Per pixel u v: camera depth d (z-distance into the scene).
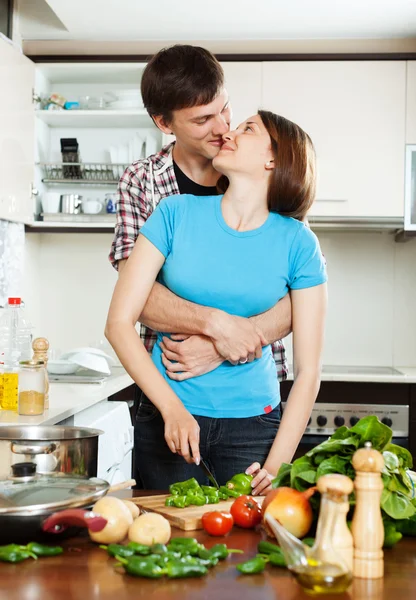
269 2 3.18
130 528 1.06
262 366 1.69
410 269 3.97
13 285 3.52
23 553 1.00
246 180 1.57
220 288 1.60
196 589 0.91
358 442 1.10
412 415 3.40
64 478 1.18
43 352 2.27
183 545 1.03
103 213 3.86
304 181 1.58
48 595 0.88
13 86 3.37
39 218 3.83
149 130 3.94
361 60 3.58
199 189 2.02
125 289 1.60
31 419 2.10
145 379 1.54
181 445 1.48
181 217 1.61
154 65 1.86
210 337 1.61
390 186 3.57
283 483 1.15
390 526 1.08
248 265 1.59
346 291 3.99
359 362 3.97
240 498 1.20
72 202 3.73
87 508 1.12
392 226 3.64
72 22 3.48
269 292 1.61
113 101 3.73
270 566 1.01
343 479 0.94
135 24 3.50
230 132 1.61
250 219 1.61
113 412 2.69
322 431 3.41
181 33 3.63
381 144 3.57
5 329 2.56
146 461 1.78
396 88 3.56
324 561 0.90
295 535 1.07
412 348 3.97
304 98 3.59
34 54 3.77
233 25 3.49
